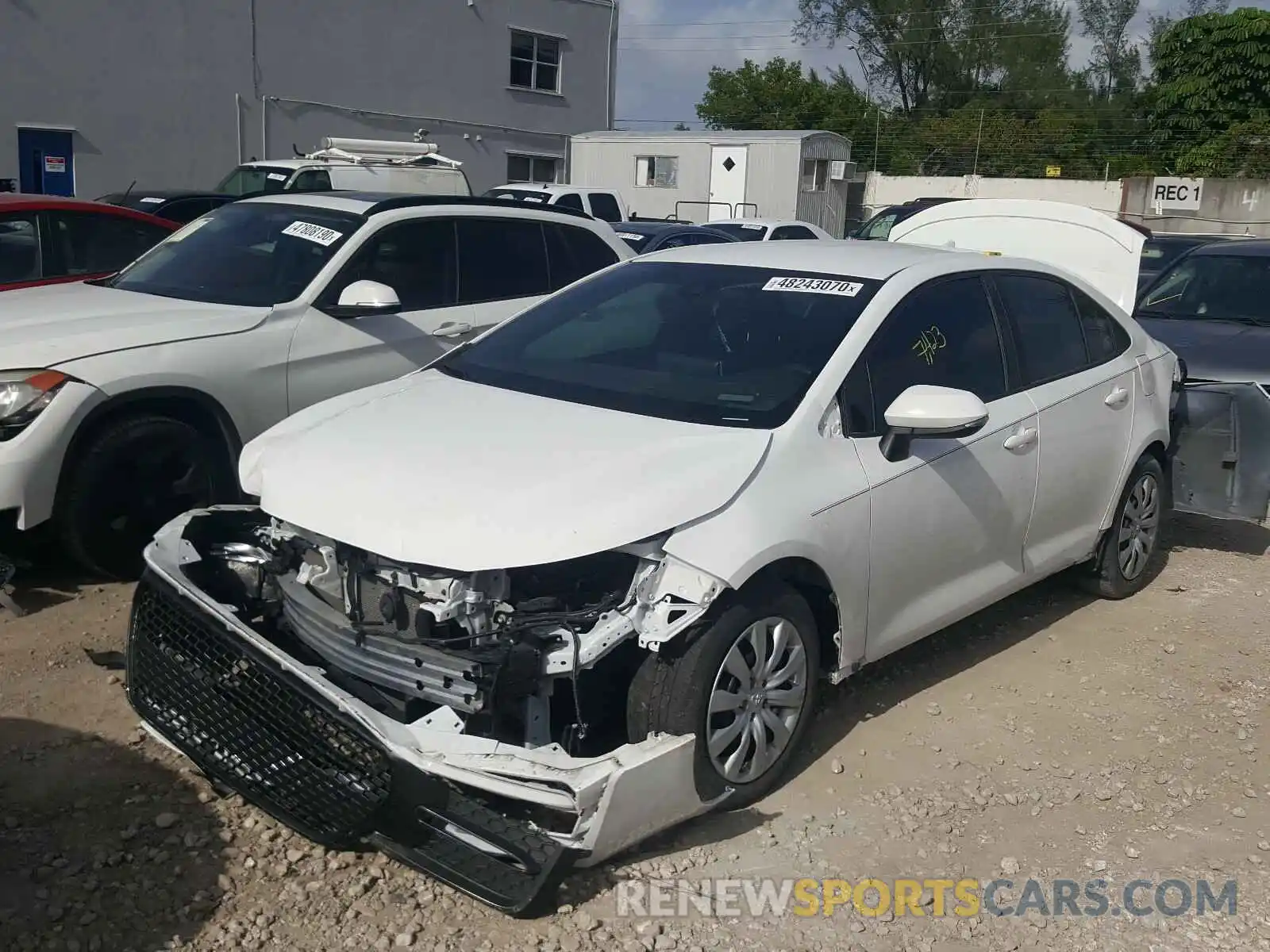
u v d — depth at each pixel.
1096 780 4.31
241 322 5.89
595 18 31.80
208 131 24.58
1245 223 35.50
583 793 3.21
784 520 3.79
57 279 7.80
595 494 3.55
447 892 3.48
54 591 5.45
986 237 8.02
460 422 4.09
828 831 3.88
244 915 3.32
